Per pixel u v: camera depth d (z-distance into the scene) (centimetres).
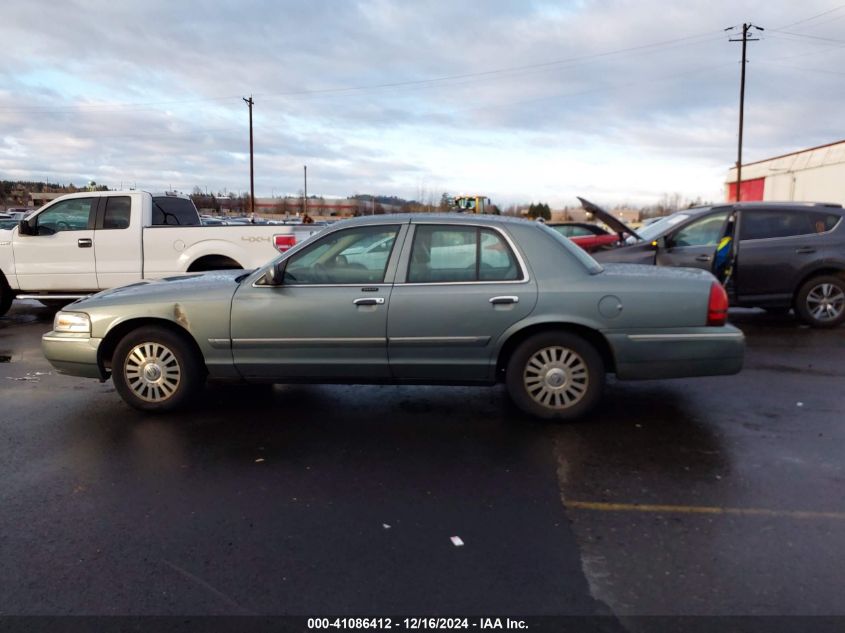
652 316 451
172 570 283
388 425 474
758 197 4650
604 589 267
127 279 928
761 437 441
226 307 478
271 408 518
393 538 309
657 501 346
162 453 420
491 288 457
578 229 1491
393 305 462
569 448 424
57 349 500
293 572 281
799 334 816
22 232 931
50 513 337
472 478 378
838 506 338
